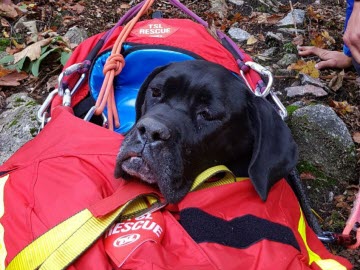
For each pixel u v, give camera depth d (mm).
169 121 752
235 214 742
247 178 812
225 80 812
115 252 680
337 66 1394
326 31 1549
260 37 1529
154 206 740
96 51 1050
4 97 1279
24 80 1332
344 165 1141
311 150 1146
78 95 1021
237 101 808
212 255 673
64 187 749
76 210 717
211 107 788
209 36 1086
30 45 1367
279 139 818
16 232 717
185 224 720
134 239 685
